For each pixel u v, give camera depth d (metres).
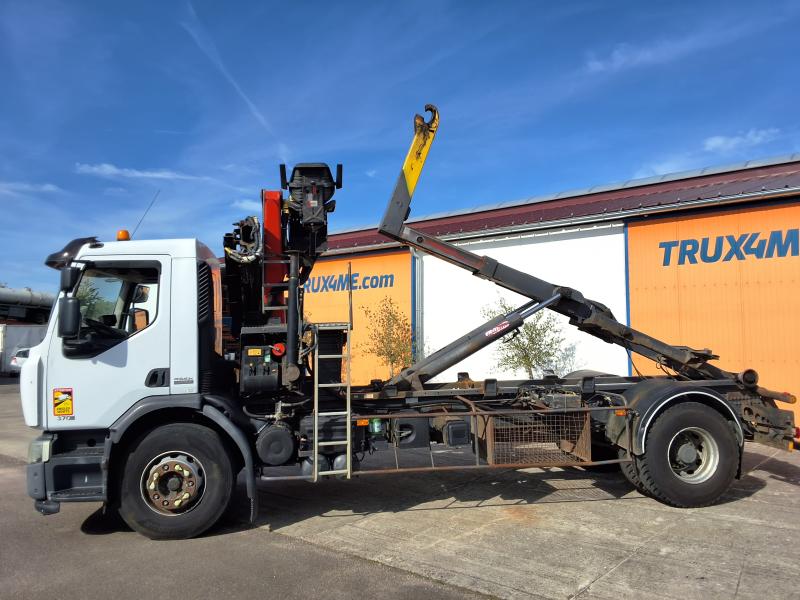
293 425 5.95
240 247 6.27
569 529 5.43
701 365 7.21
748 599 3.94
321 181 6.22
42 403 5.30
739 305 10.30
